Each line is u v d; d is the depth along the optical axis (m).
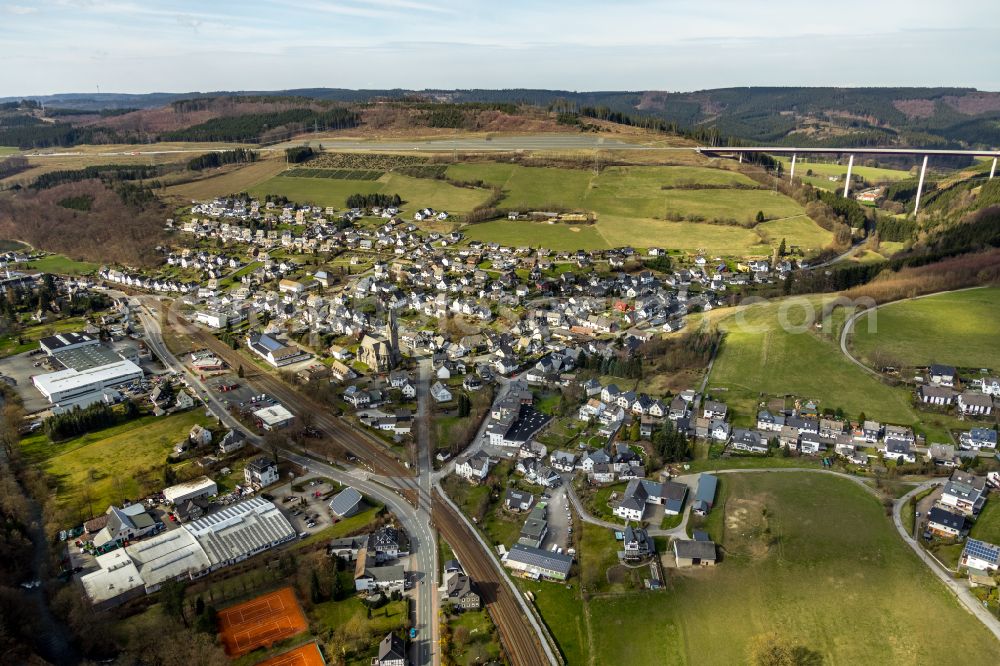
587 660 124.31
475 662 123.69
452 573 143.62
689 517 160.12
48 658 122.81
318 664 123.75
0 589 129.88
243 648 126.69
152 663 122.06
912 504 157.50
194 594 139.75
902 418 197.75
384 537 152.38
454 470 187.00
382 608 137.25
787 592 133.00
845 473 174.00
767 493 165.50
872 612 126.50
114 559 147.88
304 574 144.62
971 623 122.12
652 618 131.12
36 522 163.12
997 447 180.12
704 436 196.50
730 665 119.44
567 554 151.38
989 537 143.88
